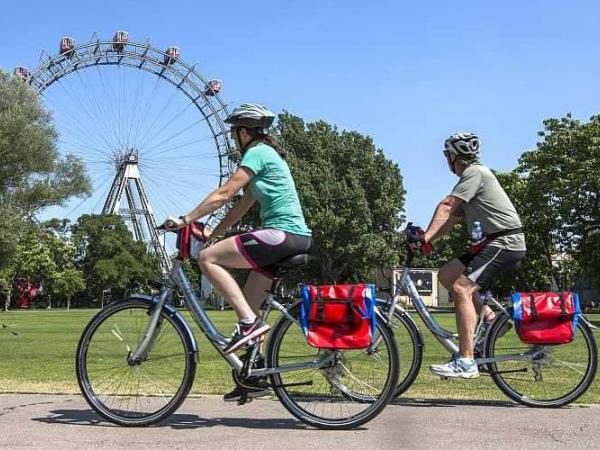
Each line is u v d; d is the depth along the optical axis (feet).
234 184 15.31
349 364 15.53
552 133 145.89
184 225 15.28
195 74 207.21
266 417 16.66
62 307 334.44
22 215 139.64
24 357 34.58
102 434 14.80
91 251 330.54
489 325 18.03
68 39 201.26
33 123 139.54
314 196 185.06
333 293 15.21
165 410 15.62
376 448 13.53
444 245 151.43
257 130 16.01
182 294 16.03
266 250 15.25
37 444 13.91
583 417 16.38
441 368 17.43
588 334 17.67
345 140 200.75
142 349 15.89
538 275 163.02
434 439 14.24
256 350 15.57
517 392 17.93
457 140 17.88
